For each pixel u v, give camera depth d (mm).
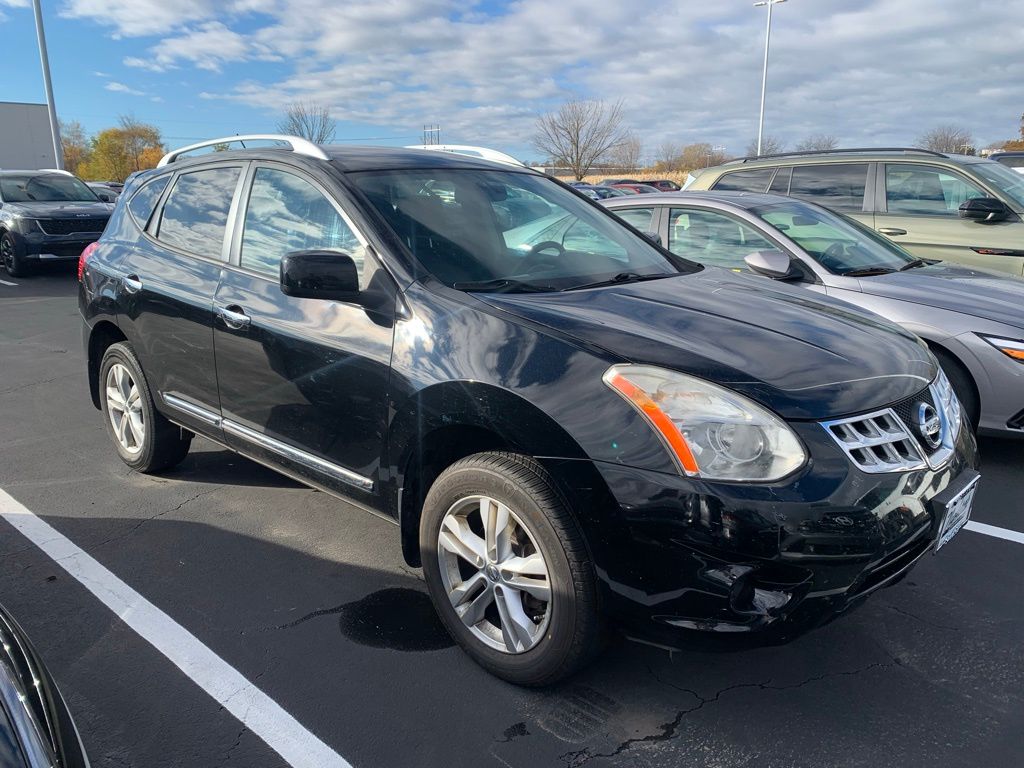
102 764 2322
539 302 2785
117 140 74188
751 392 2283
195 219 3926
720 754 2363
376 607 3178
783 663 2811
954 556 3586
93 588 3309
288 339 3166
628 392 2320
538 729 2477
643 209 6152
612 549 2293
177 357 3854
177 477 4527
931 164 7070
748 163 8227
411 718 2527
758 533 2141
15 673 1569
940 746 2389
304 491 4328
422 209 3252
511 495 2480
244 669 2771
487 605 2715
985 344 4398
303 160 3436
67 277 13609
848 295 4875
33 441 5168
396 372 2781
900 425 2441
